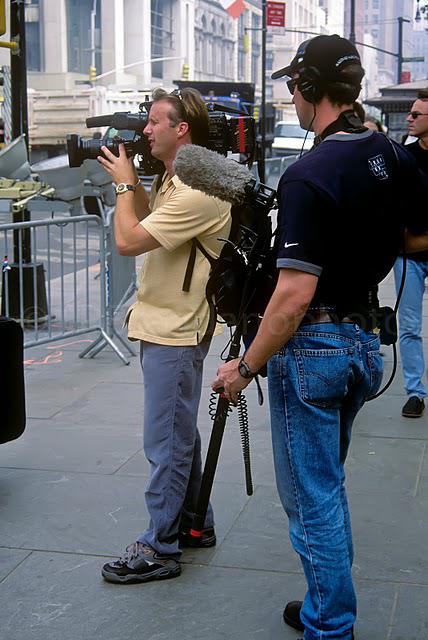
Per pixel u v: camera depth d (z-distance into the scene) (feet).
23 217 29.53
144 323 12.80
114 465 17.58
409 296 20.47
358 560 13.44
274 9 104.01
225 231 12.51
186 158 11.25
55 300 35.70
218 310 11.22
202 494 12.09
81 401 22.06
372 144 9.87
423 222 10.60
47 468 17.43
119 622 11.85
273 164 86.94
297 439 10.17
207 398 22.17
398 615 11.89
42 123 130.62
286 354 10.06
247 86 100.89
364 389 10.59
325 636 10.36
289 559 13.53
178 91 12.87
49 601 12.39
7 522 14.90
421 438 19.15
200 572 13.15
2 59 142.20
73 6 282.97
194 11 334.24
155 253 12.77
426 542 14.08
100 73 286.87
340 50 9.87
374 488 16.38
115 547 13.99
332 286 9.88
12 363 15.74
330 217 9.52
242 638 11.45
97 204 36.70
